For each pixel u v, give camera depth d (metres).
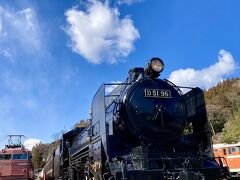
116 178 7.21
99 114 9.27
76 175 14.64
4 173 18.16
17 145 19.77
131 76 9.75
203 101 9.57
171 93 9.50
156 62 9.36
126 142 8.82
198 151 8.84
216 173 8.10
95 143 9.62
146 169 7.62
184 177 7.49
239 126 43.09
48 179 25.69
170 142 9.08
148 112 8.96
